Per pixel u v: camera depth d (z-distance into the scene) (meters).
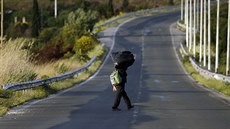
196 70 96.75
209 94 53.75
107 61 120.81
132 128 27.36
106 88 62.94
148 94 52.81
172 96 50.41
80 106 40.09
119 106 39.28
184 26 194.88
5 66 50.34
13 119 32.06
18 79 51.84
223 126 28.20
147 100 45.25
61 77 69.00
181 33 186.75
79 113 35.00
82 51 126.75
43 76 62.09
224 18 166.50
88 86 67.06
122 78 36.00
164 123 29.38
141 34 182.88
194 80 79.62
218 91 58.47
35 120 31.42
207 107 39.12
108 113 34.72
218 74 72.00
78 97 49.34
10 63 51.62
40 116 33.53
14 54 53.41
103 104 41.62
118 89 36.06
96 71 100.19
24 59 57.47
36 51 100.69
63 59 108.44
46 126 28.59
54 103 42.91
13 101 41.91
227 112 35.56
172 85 68.62
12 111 36.72
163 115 33.41
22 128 27.91
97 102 43.56
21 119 32.03
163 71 98.25
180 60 122.06
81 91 58.03
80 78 81.12
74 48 126.31
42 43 131.88
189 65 107.94
